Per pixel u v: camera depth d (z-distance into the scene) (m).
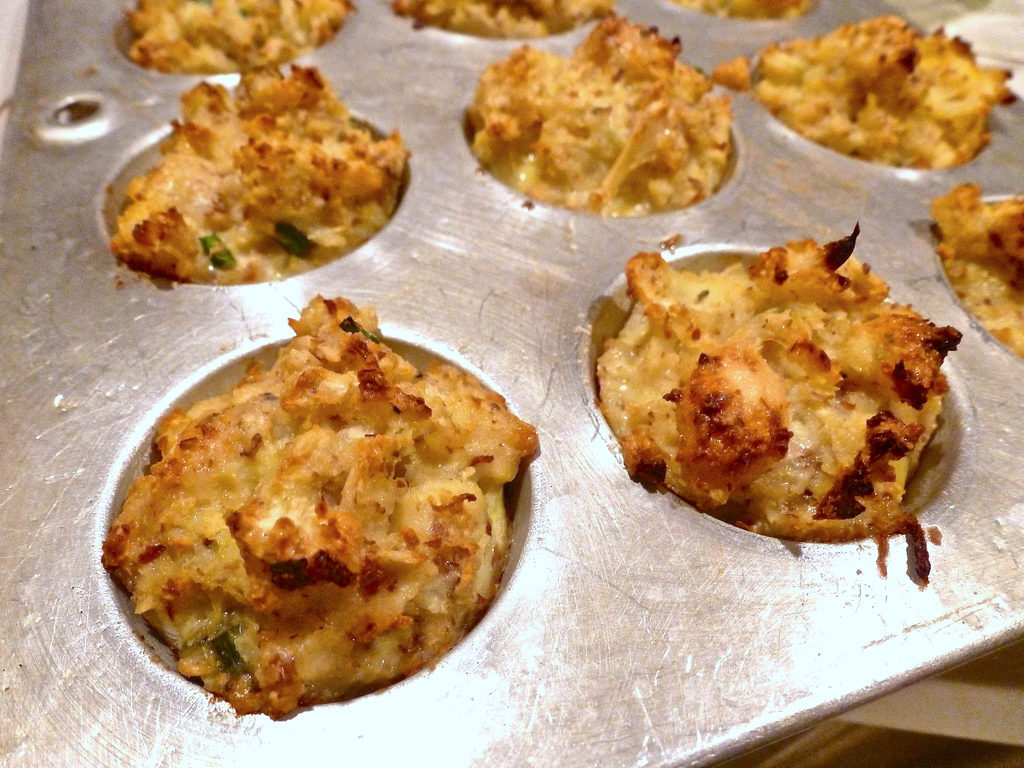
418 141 0.20
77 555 0.12
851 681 0.11
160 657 0.11
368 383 0.12
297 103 0.19
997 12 0.28
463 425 0.13
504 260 0.17
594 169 0.20
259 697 0.11
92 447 0.13
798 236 0.18
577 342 0.16
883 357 0.14
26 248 0.17
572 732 0.11
